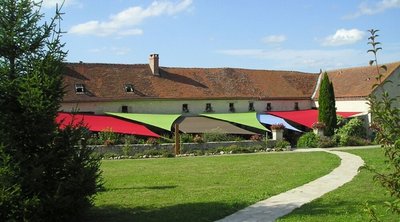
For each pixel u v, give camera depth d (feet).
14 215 38.81
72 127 44.75
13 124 41.22
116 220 46.96
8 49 42.06
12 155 40.22
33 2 42.73
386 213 44.16
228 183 70.18
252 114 182.19
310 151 134.41
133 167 97.09
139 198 59.00
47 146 42.55
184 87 181.47
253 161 104.94
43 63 42.45
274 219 45.50
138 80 175.22
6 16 41.93
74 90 157.58
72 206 42.09
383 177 23.00
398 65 167.63
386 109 22.43
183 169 91.25
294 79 213.46
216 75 196.03
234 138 148.97
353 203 51.29
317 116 186.70
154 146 132.87
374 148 138.62
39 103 41.19
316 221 43.16
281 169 86.58
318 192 59.98
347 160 100.01
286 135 176.04
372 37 23.86
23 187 39.55
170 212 50.06
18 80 41.37
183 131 156.66
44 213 40.19
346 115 183.01
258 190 62.44
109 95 162.91
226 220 45.75
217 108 183.62
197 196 59.41
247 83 198.18
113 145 127.85
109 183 72.43
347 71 208.95
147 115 163.84
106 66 174.91
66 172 42.88
